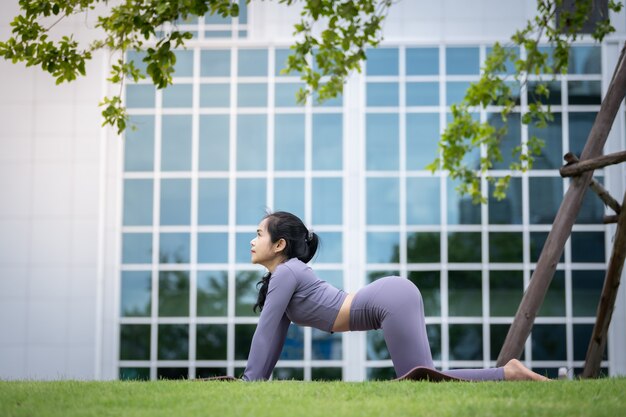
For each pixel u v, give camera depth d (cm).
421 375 455
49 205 1112
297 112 1122
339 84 789
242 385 412
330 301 503
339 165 1115
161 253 1110
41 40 676
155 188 1119
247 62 1130
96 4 1120
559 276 1087
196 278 1105
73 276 1102
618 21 1094
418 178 1108
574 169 758
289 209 1112
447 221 1101
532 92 1102
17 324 1095
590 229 1089
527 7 1112
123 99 1124
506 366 470
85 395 370
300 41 1118
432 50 1121
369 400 347
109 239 1111
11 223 1111
